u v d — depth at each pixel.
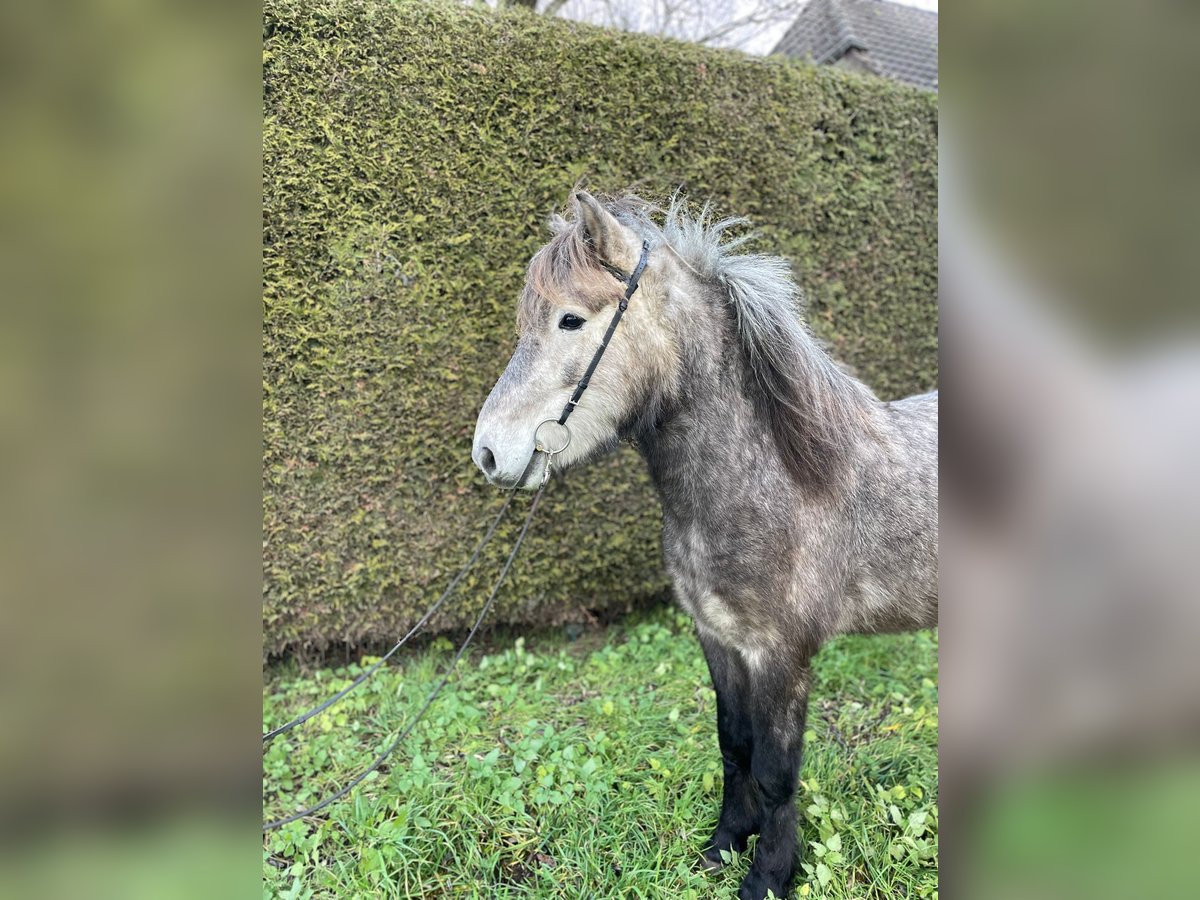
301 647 2.92
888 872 1.77
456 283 2.72
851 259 3.26
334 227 2.56
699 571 1.61
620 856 1.82
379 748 2.39
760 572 1.55
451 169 2.67
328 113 2.50
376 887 1.74
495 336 2.81
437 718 2.52
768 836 1.67
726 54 2.97
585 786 2.06
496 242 2.76
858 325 3.33
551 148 2.78
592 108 2.81
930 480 1.71
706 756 2.23
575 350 1.48
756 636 1.58
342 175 2.55
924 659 2.89
